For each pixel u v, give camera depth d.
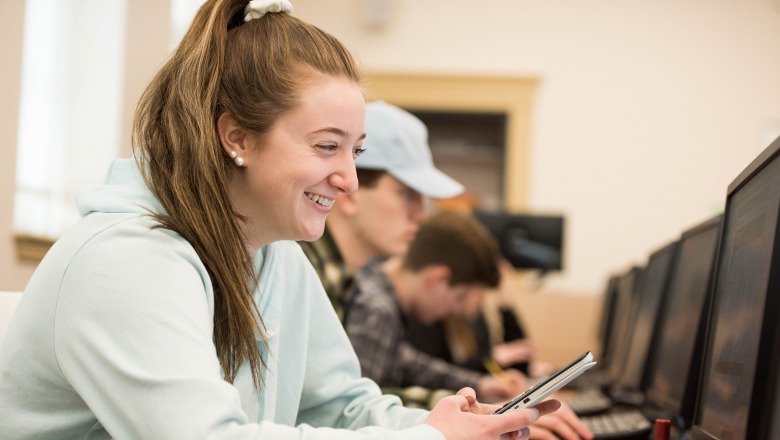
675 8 7.28
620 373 2.96
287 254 1.50
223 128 1.24
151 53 3.67
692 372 1.77
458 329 3.74
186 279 1.13
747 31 7.22
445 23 7.34
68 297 1.13
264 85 1.21
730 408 1.21
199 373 1.07
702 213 7.18
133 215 1.18
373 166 2.40
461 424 1.20
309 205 1.24
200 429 1.03
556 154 7.25
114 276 1.11
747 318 1.19
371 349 2.48
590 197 7.22
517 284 6.64
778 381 1.02
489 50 7.32
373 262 2.79
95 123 3.58
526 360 4.17
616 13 7.29
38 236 3.01
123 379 1.07
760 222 1.21
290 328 1.49
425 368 3.17
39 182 3.44
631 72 7.28
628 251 7.18
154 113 1.26
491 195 7.62
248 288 1.26
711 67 7.23
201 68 1.24
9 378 1.19
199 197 1.22
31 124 3.41
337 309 2.21
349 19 7.36
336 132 1.22
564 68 7.29
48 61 3.50
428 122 7.61
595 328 4.95
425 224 3.01
